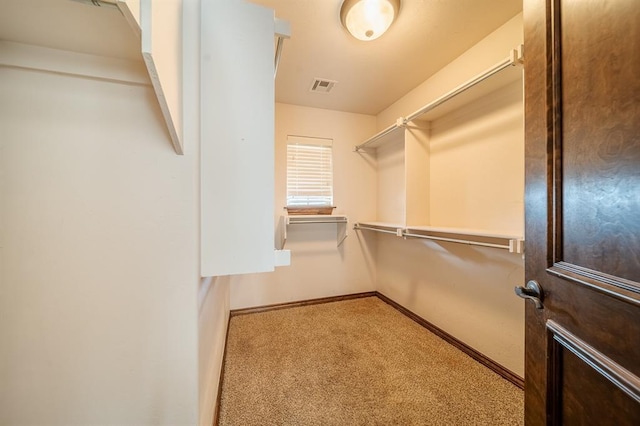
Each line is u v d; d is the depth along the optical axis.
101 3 0.45
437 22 1.49
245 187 0.92
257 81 0.94
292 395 1.37
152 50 0.49
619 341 0.48
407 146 2.08
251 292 2.52
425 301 2.20
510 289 1.51
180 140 0.75
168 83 0.61
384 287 2.81
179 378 0.77
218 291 1.49
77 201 0.70
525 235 0.78
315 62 1.89
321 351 1.80
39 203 0.67
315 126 2.73
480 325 1.70
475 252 1.74
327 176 2.79
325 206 2.71
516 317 1.48
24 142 0.65
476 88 1.55
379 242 2.90
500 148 1.57
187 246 0.79
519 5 1.37
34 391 0.67
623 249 0.48
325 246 2.78
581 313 0.58
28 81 0.65
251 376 1.53
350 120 2.87
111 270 0.72
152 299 0.76
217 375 1.36
